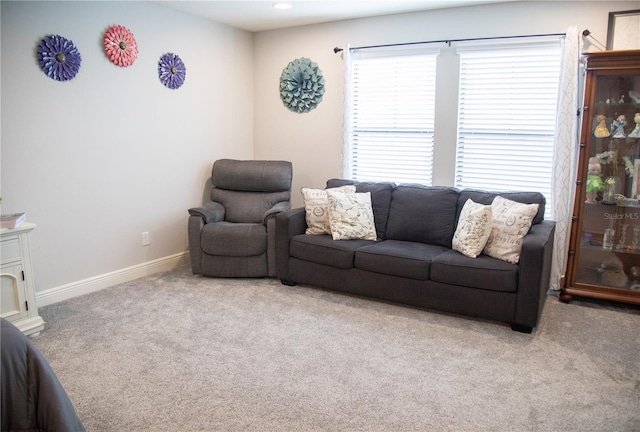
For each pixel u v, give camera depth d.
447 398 2.22
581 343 2.80
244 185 4.43
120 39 3.63
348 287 3.51
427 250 3.43
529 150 3.84
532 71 3.73
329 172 4.75
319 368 2.50
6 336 1.71
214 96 4.60
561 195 3.62
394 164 4.43
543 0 3.59
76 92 3.39
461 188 4.02
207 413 2.10
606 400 2.21
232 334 2.91
